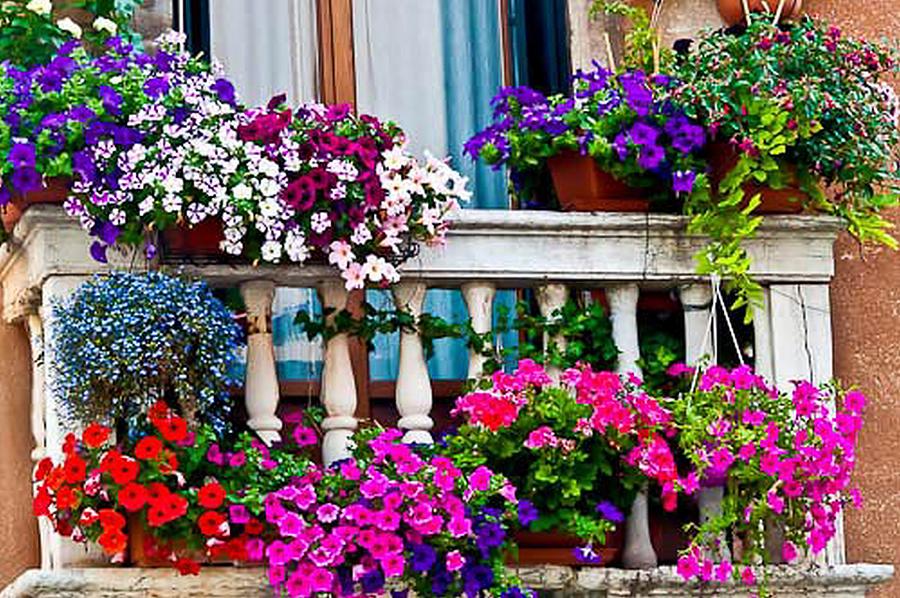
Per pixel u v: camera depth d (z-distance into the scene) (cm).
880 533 988
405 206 889
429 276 913
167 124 870
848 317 1004
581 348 931
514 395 894
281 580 848
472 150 959
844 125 945
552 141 941
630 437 899
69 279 876
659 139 936
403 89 1003
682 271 938
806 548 927
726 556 929
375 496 857
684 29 1022
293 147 880
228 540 854
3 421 954
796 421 916
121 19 945
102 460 840
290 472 868
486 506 888
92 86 878
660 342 950
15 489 947
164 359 851
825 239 956
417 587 870
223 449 873
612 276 930
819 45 951
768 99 929
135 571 854
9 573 946
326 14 1000
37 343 911
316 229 879
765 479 909
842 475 913
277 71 991
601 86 948
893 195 966
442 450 895
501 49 1016
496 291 952
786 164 946
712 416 903
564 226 925
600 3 1001
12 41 919
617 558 916
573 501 891
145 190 861
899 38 1033
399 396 913
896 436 998
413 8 1010
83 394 852
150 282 858
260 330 896
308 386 955
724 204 930
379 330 911
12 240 902
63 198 873
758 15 966
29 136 868
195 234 884
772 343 949
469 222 916
